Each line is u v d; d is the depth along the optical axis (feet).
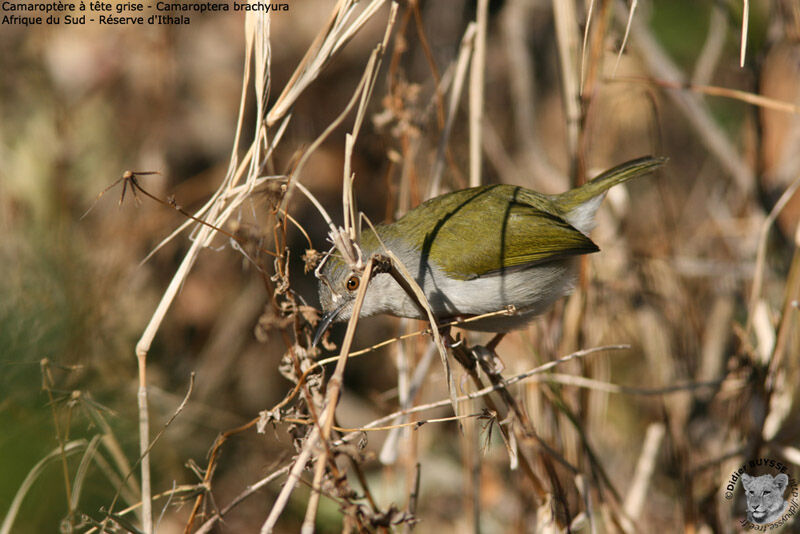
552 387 28.89
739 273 37.93
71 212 37.65
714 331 38.09
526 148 43.27
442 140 29.53
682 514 32.19
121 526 21.71
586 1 31.35
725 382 32.01
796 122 39.52
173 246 38.58
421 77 44.19
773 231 38.17
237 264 39.58
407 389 29.19
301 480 21.18
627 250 36.76
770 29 36.14
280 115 22.44
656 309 36.29
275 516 18.48
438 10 45.01
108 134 39.22
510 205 27.63
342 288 25.77
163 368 36.24
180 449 33.40
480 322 27.20
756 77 37.22
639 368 40.19
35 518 24.21
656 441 32.94
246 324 38.65
